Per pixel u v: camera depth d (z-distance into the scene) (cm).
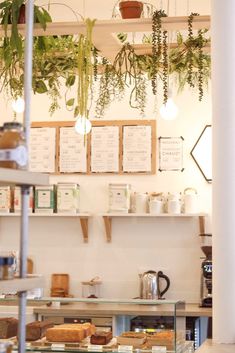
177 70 483
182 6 584
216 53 388
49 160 623
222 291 378
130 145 613
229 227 380
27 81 237
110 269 608
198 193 601
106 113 617
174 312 342
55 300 369
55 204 602
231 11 387
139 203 593
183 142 607
